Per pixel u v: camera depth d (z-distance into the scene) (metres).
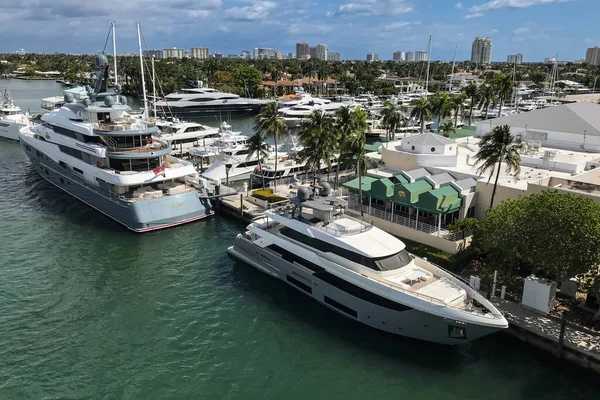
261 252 39.66
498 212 33.28
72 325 31.70
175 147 83.81
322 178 63.59
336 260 33.41
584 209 29.45
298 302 35.50
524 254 30.77
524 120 64.50
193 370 27.66
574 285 32.81
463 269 37.75
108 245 45.31
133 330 31.39
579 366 27.53
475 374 27.59
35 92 178.38
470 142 65.44
